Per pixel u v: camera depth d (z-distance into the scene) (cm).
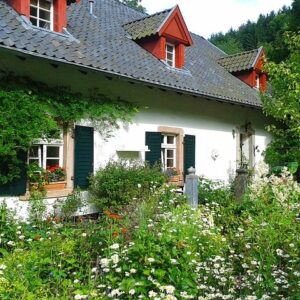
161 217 680
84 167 866
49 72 801
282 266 530
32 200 755
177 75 1114
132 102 990
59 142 827
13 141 691
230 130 1387
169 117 1114
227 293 444
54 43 793
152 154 1049
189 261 446
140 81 885
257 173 895
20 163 738
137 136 1007
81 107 838
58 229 650
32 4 850
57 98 797
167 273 404
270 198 793
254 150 1508
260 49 1595
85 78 873
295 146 1363
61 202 802
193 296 403
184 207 755
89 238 536
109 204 819
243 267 500
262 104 1320
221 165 1336
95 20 1174
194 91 1038
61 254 488
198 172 1226
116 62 899
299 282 447
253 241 598
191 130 1199
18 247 555
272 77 1322
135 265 405
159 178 888
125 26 1241
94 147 897
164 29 1127
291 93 1113
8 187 726
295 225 657
